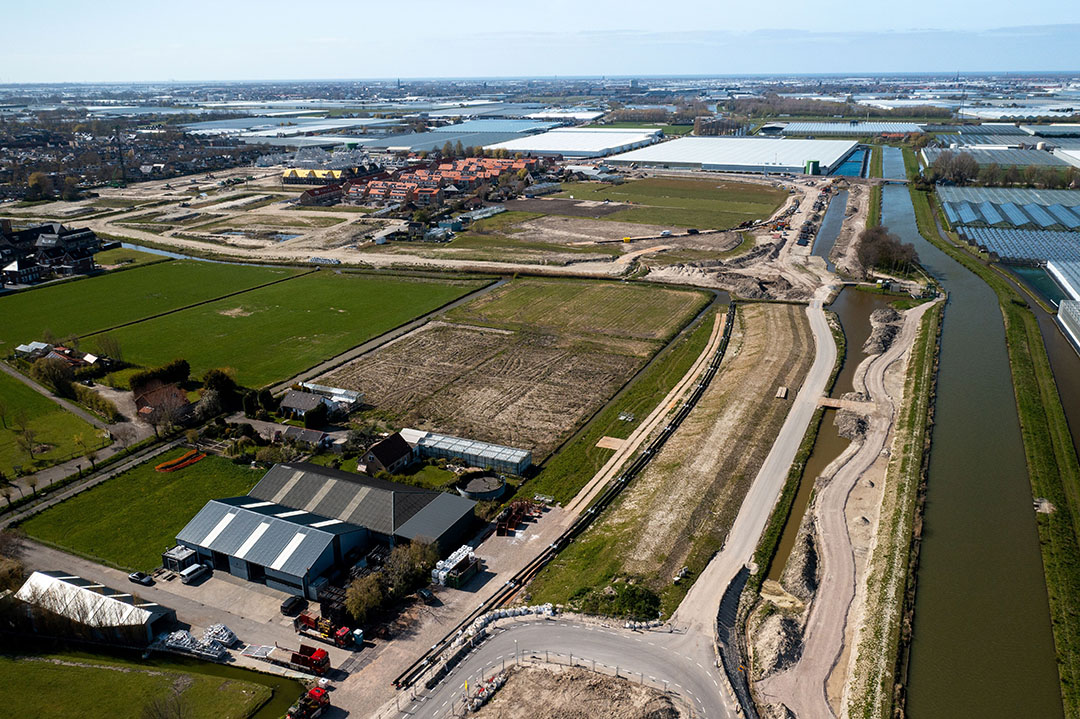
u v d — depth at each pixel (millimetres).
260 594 73750
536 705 57750
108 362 130000
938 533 81500
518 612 69750
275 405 113500
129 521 85625
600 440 103688
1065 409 112000
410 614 70250
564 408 113875
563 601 71312
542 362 131625
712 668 62031
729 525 83500
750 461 96500
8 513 87250
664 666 62250
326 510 83312
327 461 98688
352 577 74438
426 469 97250
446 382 123125
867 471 95375
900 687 60156
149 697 59625
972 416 108875
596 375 126250
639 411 112688
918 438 100812
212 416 111500
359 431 102500
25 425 105188
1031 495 88750
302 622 68062
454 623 69000
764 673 62156
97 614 67500
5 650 66875
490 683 60312
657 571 75000
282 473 89500
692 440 101688
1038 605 70500
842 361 130375
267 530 77500
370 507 82625
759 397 114750
